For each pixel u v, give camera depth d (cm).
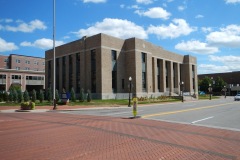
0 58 8806
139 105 3497
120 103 3638
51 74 5697
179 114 2028
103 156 722
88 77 4541
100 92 4247
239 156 723
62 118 1798
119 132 1128
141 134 1076
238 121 1569
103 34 4356
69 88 5056
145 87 4866
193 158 701
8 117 1950
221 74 11412
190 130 1189
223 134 1086
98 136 1033
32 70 9025
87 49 4612
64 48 5247
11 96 4106
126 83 4697
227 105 3388
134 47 4628
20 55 9144
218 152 766
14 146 859
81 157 712
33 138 1004
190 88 6581
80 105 3328
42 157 714
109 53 4444
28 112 2522
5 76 7556
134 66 4600
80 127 1295
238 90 10169
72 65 5003
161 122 1492
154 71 5350
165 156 720
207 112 2236
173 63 6406
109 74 4412
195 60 6988
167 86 6012
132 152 767
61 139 976
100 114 2116
